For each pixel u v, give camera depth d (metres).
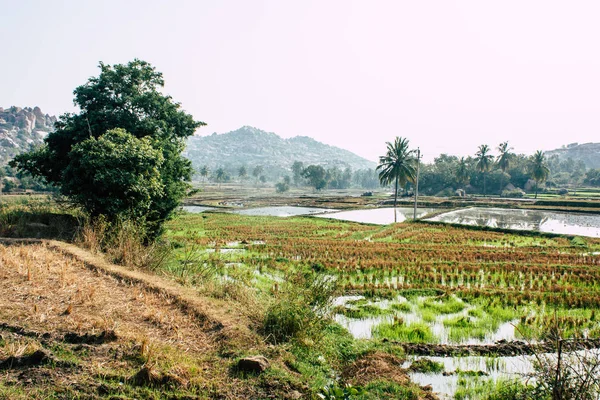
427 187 106.06
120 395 5.13
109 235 13.64
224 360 6.39
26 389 4.96
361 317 11.21
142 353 6.05
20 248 11.48
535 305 12.42
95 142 15.52
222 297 9.54
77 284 8.94
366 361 7.66
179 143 21.89
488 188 102.19
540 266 18.22
